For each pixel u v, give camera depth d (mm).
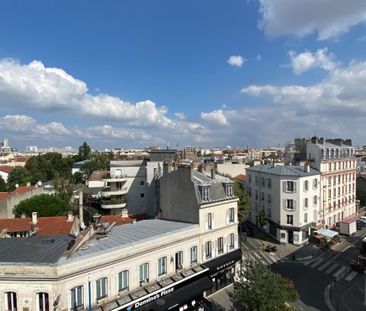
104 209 56938
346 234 55719
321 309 30062
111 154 126188
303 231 51125
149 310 23891
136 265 25000
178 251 28750
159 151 59750
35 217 38312
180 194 33219
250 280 25188
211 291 31984
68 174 112250
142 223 32656
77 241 23375
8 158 161000
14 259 21188
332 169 58312
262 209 57719
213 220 32406
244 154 146875
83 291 21734
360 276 38000
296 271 39562
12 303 20594
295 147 66562
